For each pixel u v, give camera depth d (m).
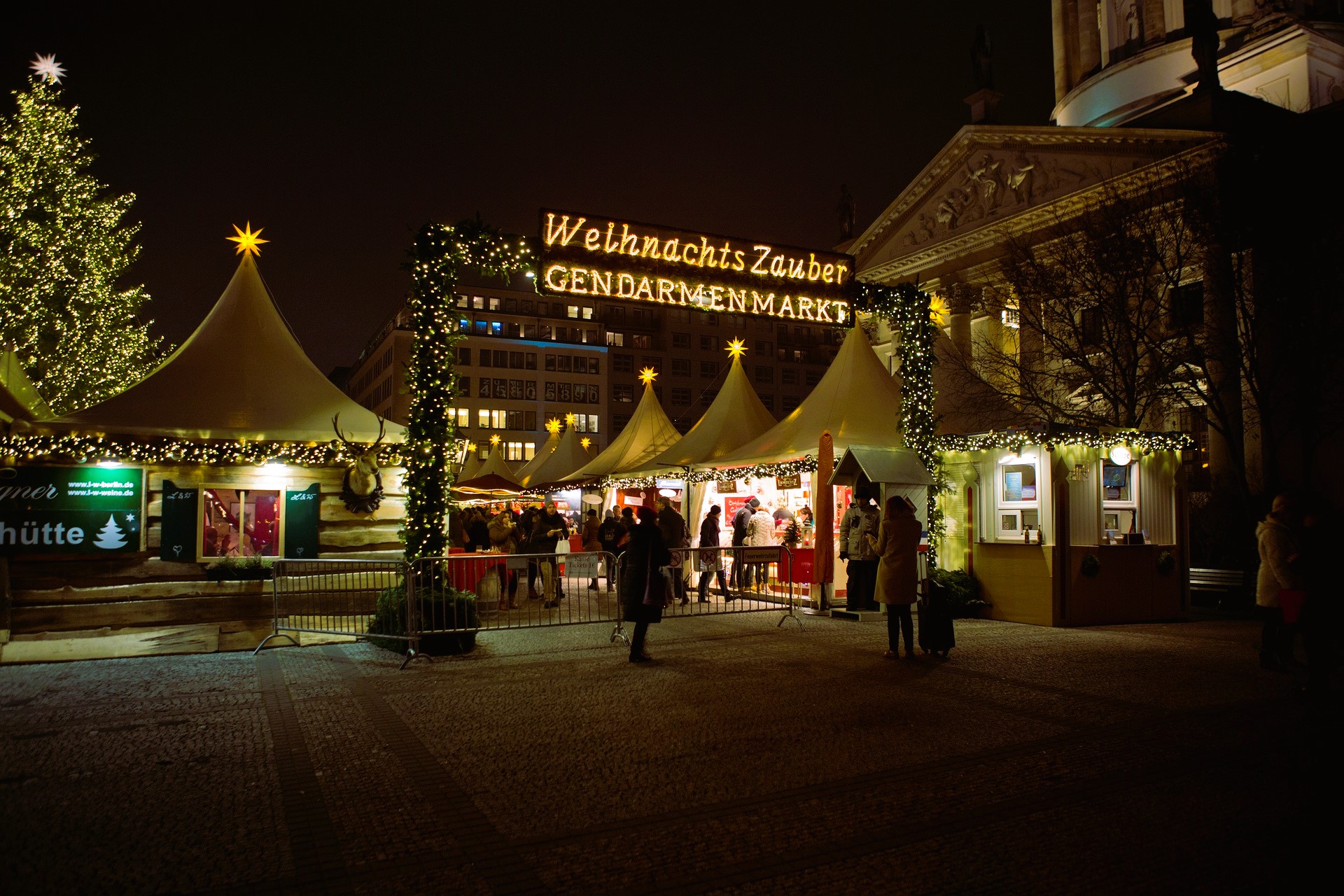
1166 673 9.03
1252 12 37.16
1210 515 21.45
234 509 10.84
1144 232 20.06
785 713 7.09
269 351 12.04
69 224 28.67
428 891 3.82
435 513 10.89
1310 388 19.50
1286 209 18.98
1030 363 23.75
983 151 33.78
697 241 12.76
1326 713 7.26
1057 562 13.19
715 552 13.24
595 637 11.27
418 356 11.04
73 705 7.38
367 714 7.06
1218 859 4.22
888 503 9.96
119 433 10.30
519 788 5.23
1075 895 3.82
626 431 25.72
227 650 10.41
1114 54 42.38
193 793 5.10
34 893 3.76
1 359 13.70
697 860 4.18
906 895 3.80
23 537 9.80
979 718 6.99
